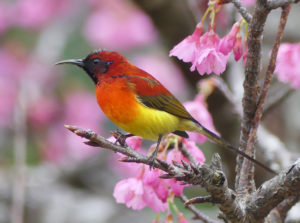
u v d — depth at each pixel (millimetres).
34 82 15172
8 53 15469
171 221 7145
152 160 5734
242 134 6375
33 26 15805
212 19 6363
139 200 7086
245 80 6129
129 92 7793
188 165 5715
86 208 13812
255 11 5770
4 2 16156
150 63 14883
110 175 15008
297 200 6773
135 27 14906
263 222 6156
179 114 7820
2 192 13227
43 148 14906
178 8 11008
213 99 10852
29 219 13375
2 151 14680
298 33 13680
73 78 15516
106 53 8195
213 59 6352
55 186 14312
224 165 11766
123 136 7516
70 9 15711
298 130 13273
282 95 9539
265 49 13430
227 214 5980
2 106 14836
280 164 9727
